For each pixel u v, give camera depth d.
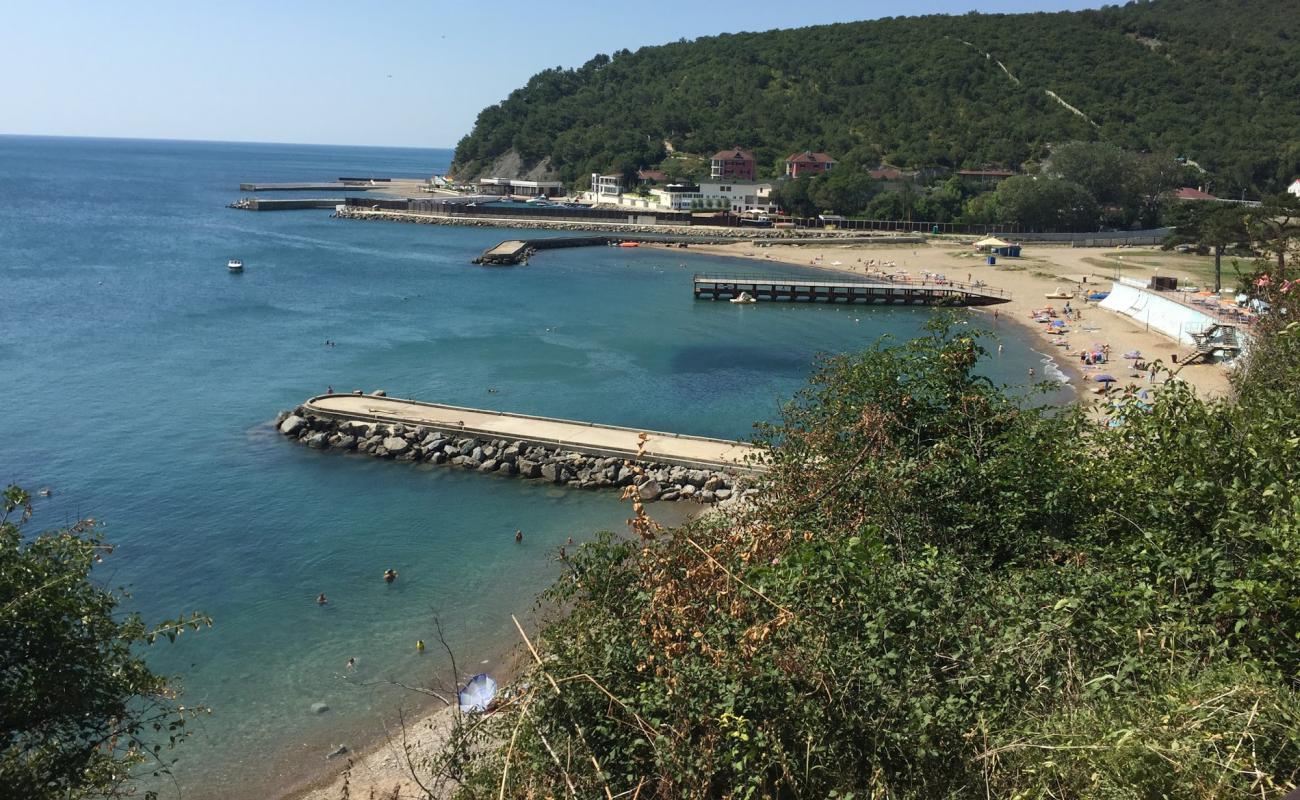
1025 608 8.94
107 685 10.23
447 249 118.12
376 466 36.97
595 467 35.69
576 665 8.50
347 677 21.47
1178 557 9.76
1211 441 10.88
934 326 15.08
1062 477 11.73
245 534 29.89
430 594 25.89
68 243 106.38
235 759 18.30
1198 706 6.95
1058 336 66.88
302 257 104.44
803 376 54.94
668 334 67.38
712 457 35.53
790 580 8.84
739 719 7.32
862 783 7.54
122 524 30.36
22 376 48.88
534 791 7.64
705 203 160.88
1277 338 16.45
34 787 9.18
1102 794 6.57
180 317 66.44
